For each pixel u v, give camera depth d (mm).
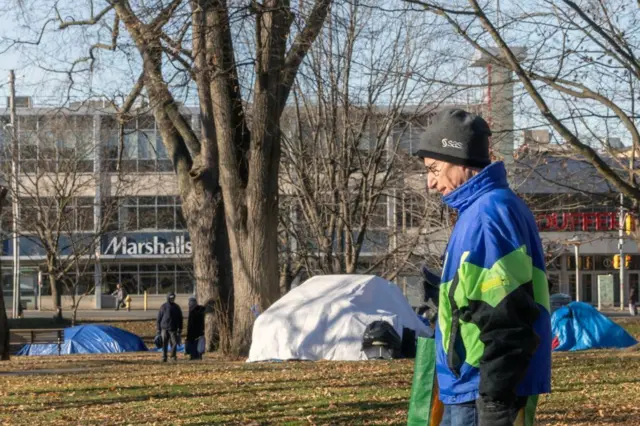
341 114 35969
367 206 36062
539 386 3918
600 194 18531
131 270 81562
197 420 12742
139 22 24969
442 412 4590
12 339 39031
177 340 28922
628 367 19766
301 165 36344
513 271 3811
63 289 80250
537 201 31875
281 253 40188
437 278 4586
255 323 26453
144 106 28938
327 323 25625
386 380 17906
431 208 35375
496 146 22812
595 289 78938
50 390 18016
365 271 39500
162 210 70688
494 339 3701
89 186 57125
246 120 32781
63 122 49188
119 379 20406
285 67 27078
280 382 18312
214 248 32219
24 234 62250
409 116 35000
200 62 26141
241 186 28562
